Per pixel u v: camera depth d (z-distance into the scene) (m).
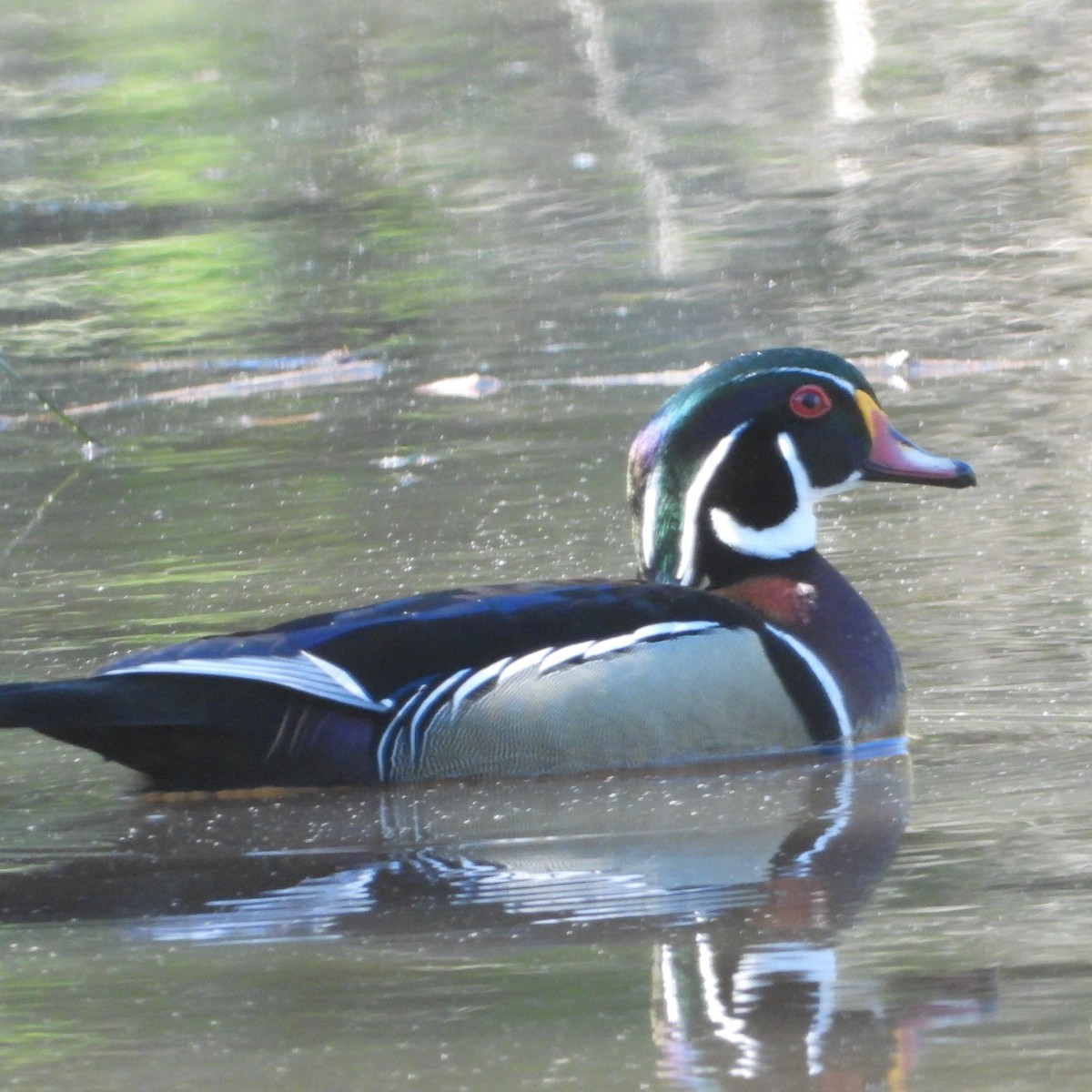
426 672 9.99
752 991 6.88
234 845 9.09
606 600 10.36
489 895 8.16
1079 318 20.66
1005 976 6.91
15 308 23.95
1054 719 10.51
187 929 7.91
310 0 41.00
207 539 14.80
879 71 33.00
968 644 11.75
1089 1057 6.20
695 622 10.34
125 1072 6.43
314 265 24.89
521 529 14.51
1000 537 13.80
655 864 8.48
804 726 10.38
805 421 11.20
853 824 8.97
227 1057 6.52
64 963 7.54
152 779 9.95
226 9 40.59
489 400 19.20
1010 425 16.92
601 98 32.75
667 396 18.94
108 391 20.53
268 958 7.49
